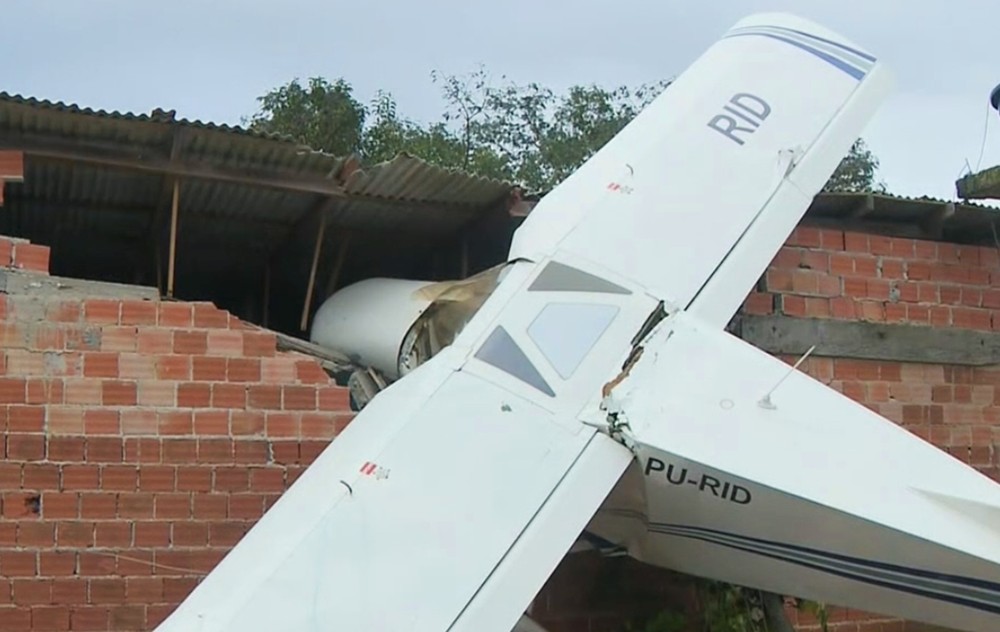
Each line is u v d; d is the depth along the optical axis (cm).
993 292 703
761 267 521
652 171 545
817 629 625
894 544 384
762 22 661
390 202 651
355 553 359
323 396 564
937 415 676
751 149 566
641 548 473
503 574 360
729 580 447
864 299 669
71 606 511
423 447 398
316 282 817
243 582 352
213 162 586
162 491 532
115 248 767
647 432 412
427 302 589
